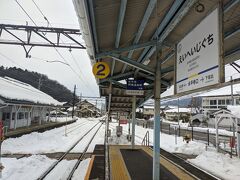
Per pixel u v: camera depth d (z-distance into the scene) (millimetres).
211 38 3664
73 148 15773
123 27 5645
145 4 4594
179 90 4934
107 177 7105
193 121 50094
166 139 22766
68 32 13297
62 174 8820
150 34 6262
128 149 12602
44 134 20781
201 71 3963
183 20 5371
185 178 7359
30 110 27156
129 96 13156
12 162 9781
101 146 15664
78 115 92188
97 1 4203
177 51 5180
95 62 6852
